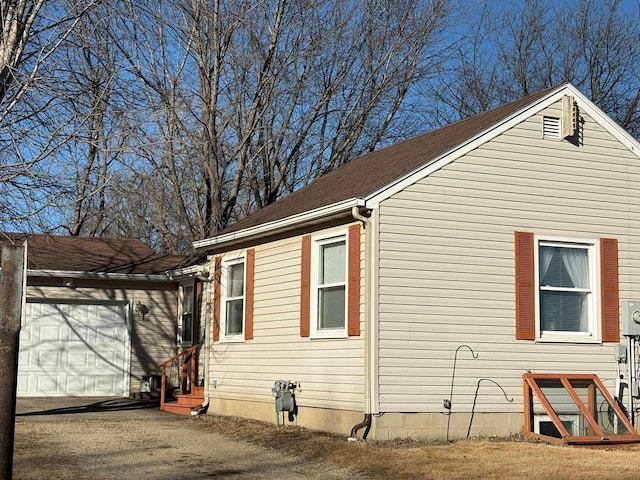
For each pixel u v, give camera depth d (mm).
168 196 32938
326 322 15023
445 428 13844
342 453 12547
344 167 20141
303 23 28703
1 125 14797
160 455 12727
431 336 13930
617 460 12023
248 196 31906
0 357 7180
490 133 14875
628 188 15984
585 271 15562
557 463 11703
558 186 15352
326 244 15180
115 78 17297
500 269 14648
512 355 14555
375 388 13438
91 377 22672
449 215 14344
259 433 14812
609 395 14672
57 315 22516
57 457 12406
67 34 15500
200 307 21656
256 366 16953
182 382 21812
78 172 15695
